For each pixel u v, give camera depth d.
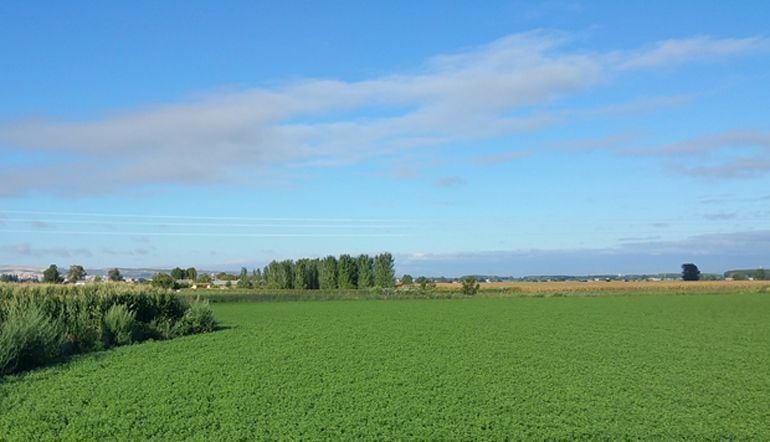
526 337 36.31
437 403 18.69
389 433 15.48
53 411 17.48
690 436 15.40
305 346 31.95
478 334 38.03
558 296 86.25
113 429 15.62
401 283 119.31
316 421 16.42
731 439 15.24
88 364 25.97
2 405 18.20
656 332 39.16
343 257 113.75
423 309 62.03
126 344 33.56
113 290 37.81
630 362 26.64
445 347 31.48
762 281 141.12
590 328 41.84
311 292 94.19
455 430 15.74
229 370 24.34
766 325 43.84
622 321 47.28
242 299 79.19
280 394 19.81
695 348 31.25
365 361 26.67
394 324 45.34
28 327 25.92
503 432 15.60
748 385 21.64
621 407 18.31
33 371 24.27
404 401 18.92
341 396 19.59
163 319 39.28
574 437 15.32
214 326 42.25
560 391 20.48
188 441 14.61
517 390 20.61
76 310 33.75
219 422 16.42
